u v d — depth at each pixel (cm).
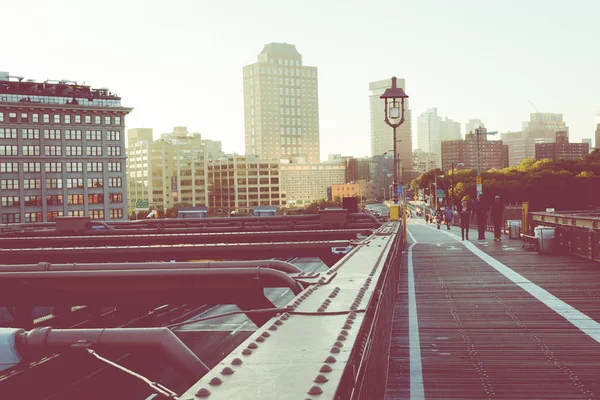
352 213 3400
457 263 2200
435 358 906
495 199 3250
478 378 801
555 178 15712
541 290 1516
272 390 247
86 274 1242
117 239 2864
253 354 305
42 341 462
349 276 649
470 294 1491
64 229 3150
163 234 2969
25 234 3262
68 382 3080
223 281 1180
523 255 2420
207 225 3222
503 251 2631
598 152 19038
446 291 1552
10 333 457
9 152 14875
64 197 15488
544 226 2628
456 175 19112
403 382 793
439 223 5553
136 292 1252
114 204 16175
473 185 15612
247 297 1152
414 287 1641
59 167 15462
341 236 2661
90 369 3316
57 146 15450
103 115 16038
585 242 2184
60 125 15475
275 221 3159
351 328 363
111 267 1266
